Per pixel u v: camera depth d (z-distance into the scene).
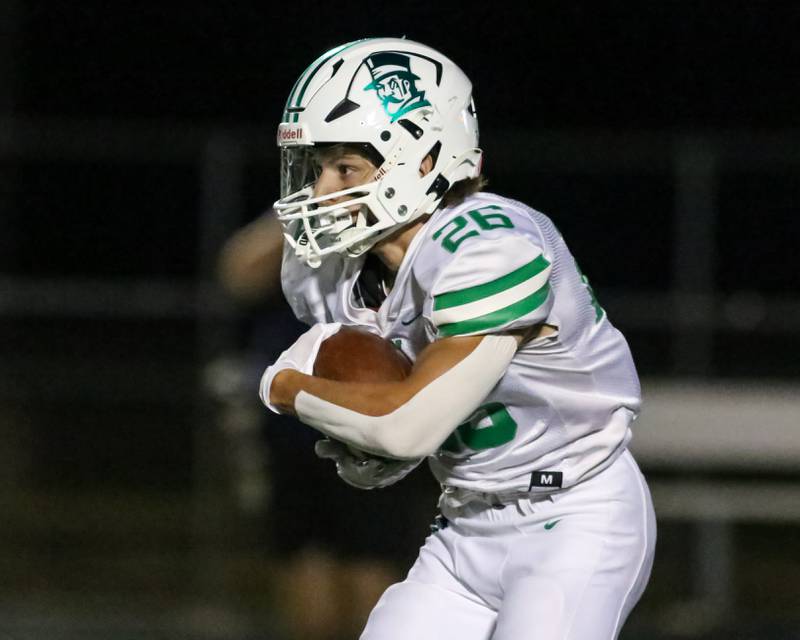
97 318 25.70
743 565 23.53
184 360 25.64
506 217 10.99
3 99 33.84
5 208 28.61
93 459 25.55
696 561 23.53
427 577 11.97
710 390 24.81
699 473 24.41
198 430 25.34
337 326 11.43
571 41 34.38
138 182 28.34
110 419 25.62
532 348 11.09
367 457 11.32
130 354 25.67
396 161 11.10
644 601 22.55
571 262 11.42
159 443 25.48
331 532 17.31
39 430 25.55
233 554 23.70
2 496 25.00
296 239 12.00
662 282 26.17
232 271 17.88
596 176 26.22
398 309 11.32
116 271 28.70
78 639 20.31
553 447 11.38
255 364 18.05
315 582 17.31
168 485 25.30
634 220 26.19
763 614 22.02
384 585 17.39
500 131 33.75
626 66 34.59
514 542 11.49
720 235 26.53
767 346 25.06
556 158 26.28
